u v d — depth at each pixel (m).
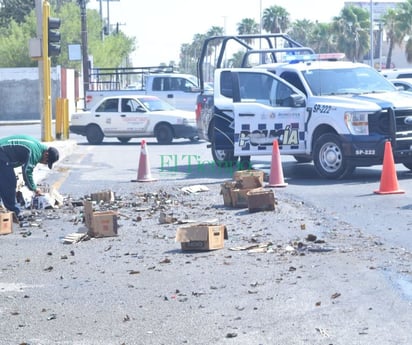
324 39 94.00
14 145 16.17
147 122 37.88
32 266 12.26
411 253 12.12
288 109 22.03
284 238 13.61
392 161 18.33
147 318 9.44
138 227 15.23
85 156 31.34
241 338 8.59
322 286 10.47
